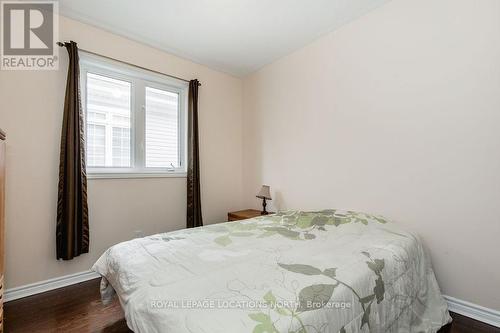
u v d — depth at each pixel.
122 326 1.56
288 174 2.83
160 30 2.36
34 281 1.97
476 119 1.59
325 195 2.46
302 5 2.01
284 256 1.26
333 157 2.38
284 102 2.88
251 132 3.32
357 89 2.20
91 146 2.34
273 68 3.01
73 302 1.84
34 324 1.58
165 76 2.72
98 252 2.28
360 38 2.17
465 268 1.64
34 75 1.98
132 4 1.99
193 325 0.72
